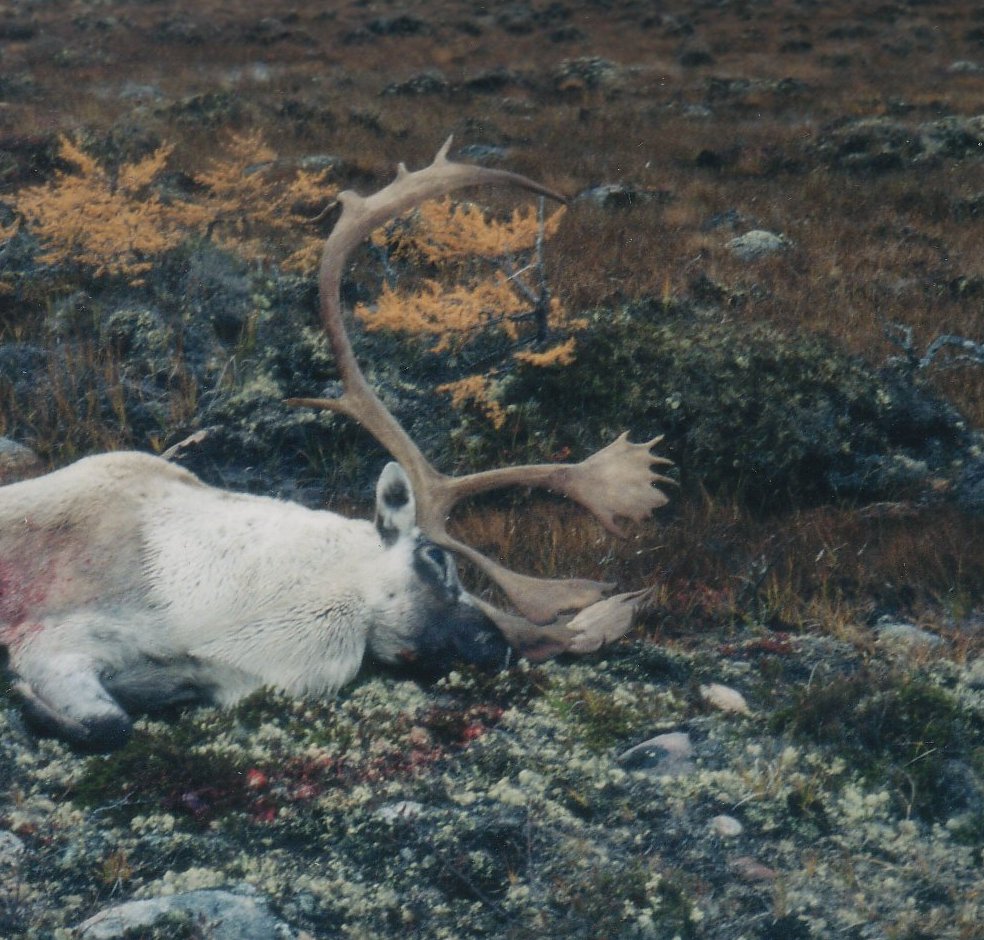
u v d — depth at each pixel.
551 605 4.55
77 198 8.33
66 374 7.23
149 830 3.82
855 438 6.97
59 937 3.30
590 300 8.95
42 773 3.98
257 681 4.45
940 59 24.98
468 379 6.98
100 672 4.32
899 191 13.68
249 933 3.39
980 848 4.05
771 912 3.71
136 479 4.74
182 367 7.34
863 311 9.48
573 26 28.23
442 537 4.60
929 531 6.16
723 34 27.48
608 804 4.12
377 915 3.58
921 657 5.13
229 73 23.03
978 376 8.12
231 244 8.78
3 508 4.69
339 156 14.67
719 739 4.50
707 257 10.84
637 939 3.56
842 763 4.37
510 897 3.67
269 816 3.91
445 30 28.56
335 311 4.76
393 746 4.30
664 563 5.92
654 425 6.93
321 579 4.50
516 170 14.55
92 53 24.39
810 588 5.79
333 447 6.79
